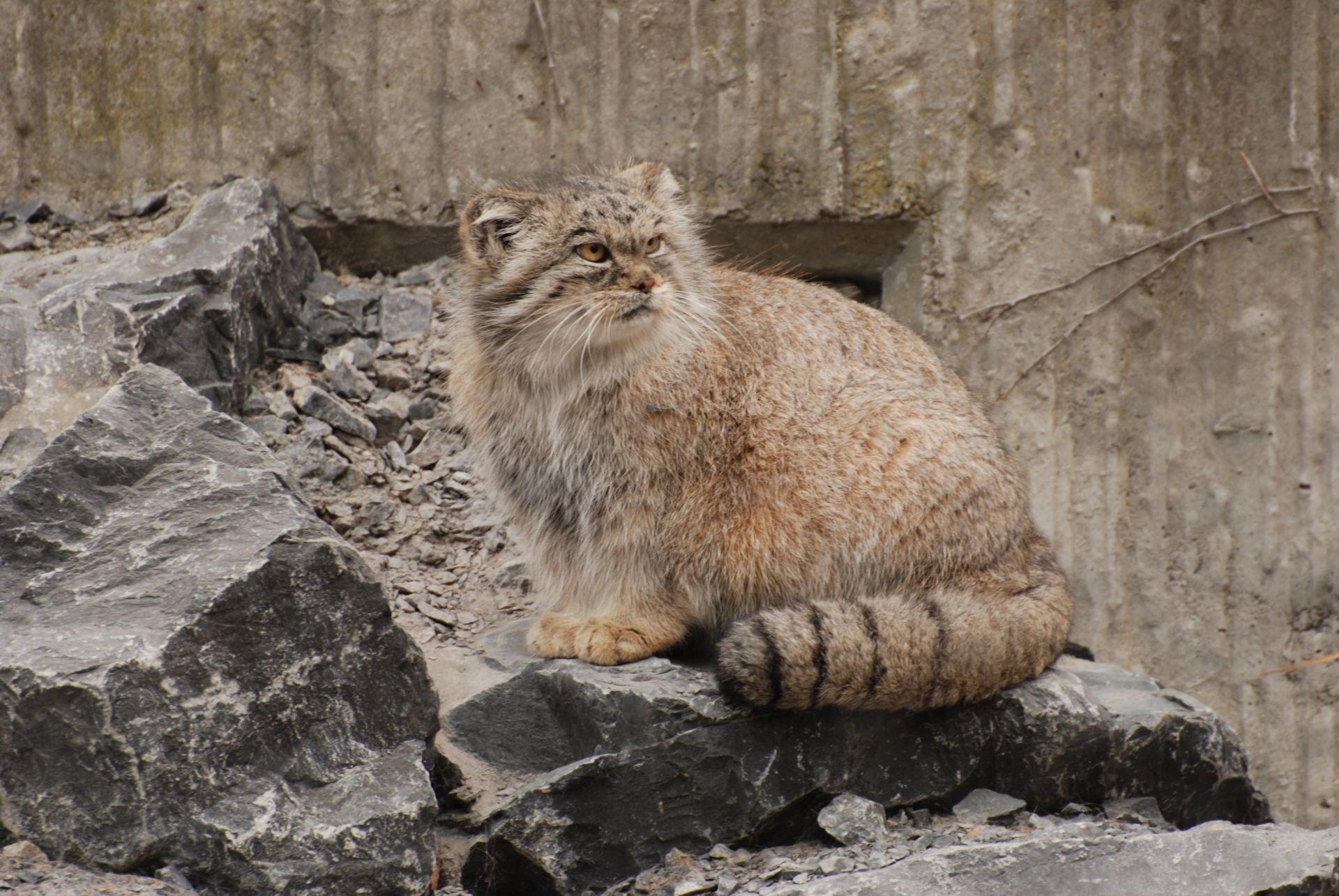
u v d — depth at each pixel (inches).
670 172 735.1
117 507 560.1
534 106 950.4
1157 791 639.1
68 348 751.7
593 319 634.2
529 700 622.5
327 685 538.3
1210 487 951.0
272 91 959.0
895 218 947.3
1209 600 956.6
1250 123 924.6
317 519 566.9
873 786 604.4
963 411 687.1
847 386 661.9
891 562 635.5
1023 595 642.8
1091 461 952.9
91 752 487.5
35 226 960.9
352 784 526.6
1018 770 619.2
